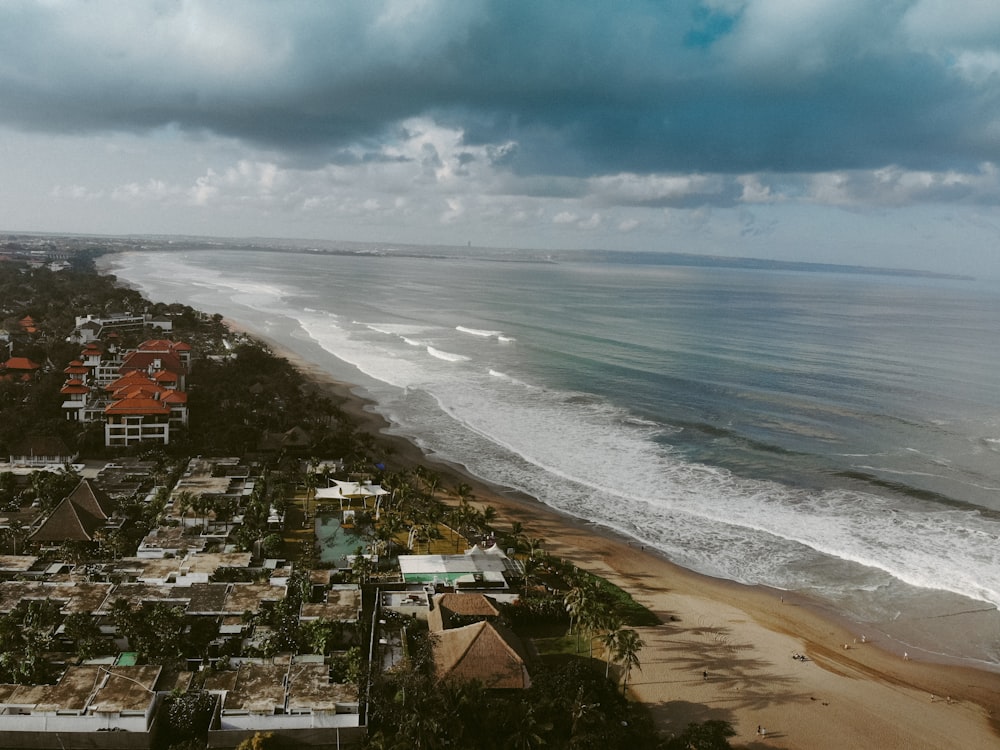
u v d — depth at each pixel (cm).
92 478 11362
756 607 8881
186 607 7519
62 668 6694
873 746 6588
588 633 7669
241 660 6938
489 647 7075
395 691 6444
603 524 11050
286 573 8475
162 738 5997
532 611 8225
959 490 12362
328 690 6253
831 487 12456
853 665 7812
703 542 10512
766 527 10950
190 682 6469
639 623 8419
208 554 8744
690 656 7812
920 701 7256
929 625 8606
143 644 6906
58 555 8800
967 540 10588
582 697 6306
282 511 10475
